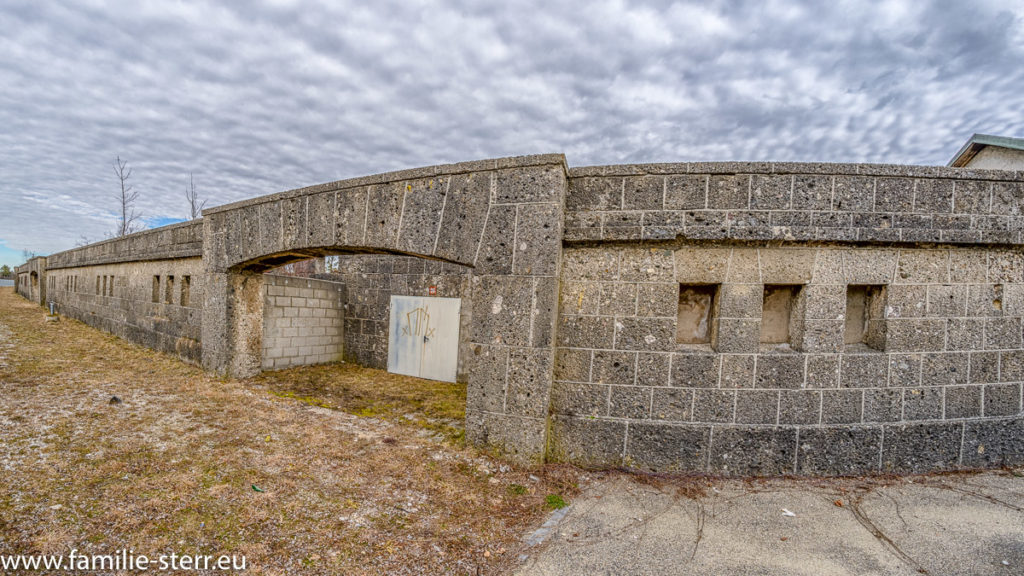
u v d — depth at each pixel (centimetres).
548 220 420
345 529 312
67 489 336
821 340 416
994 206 414
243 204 666
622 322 428
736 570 284
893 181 407
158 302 961
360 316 987
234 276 722
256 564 268
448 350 854
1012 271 429
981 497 380
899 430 421
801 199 406
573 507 361
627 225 420
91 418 494
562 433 438
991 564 291
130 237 1073
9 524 285
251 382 722
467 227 457
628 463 427
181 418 516
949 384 425
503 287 437
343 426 530
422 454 449
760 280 416
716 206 412
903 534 327
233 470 390
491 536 316
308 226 573
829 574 281
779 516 351
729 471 419
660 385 424
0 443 408
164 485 354
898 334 419
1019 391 434
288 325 878
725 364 419
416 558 285
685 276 420
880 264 416
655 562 291
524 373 428
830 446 418
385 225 506
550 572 279
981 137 782
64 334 1167
